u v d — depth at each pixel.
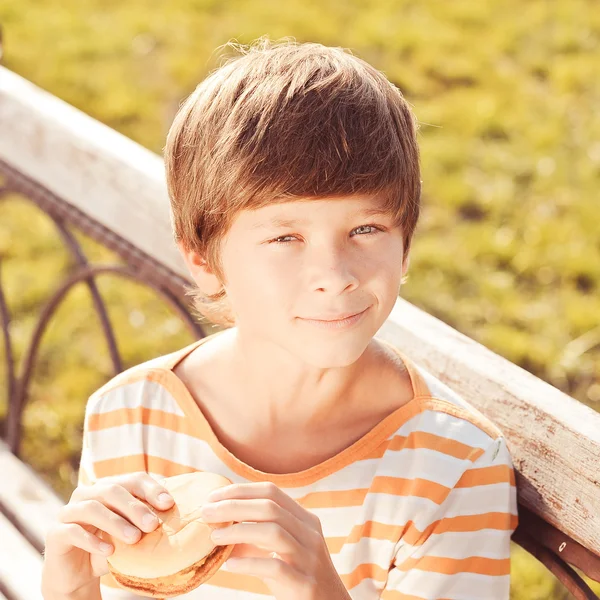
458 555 1.34
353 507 1.37
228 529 1.15
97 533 1.27
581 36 5.86
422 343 1.56
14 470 2.31
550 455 1.37
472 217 4.41
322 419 1.41
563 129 5.00
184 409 1.47
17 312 3.92
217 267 1.32
